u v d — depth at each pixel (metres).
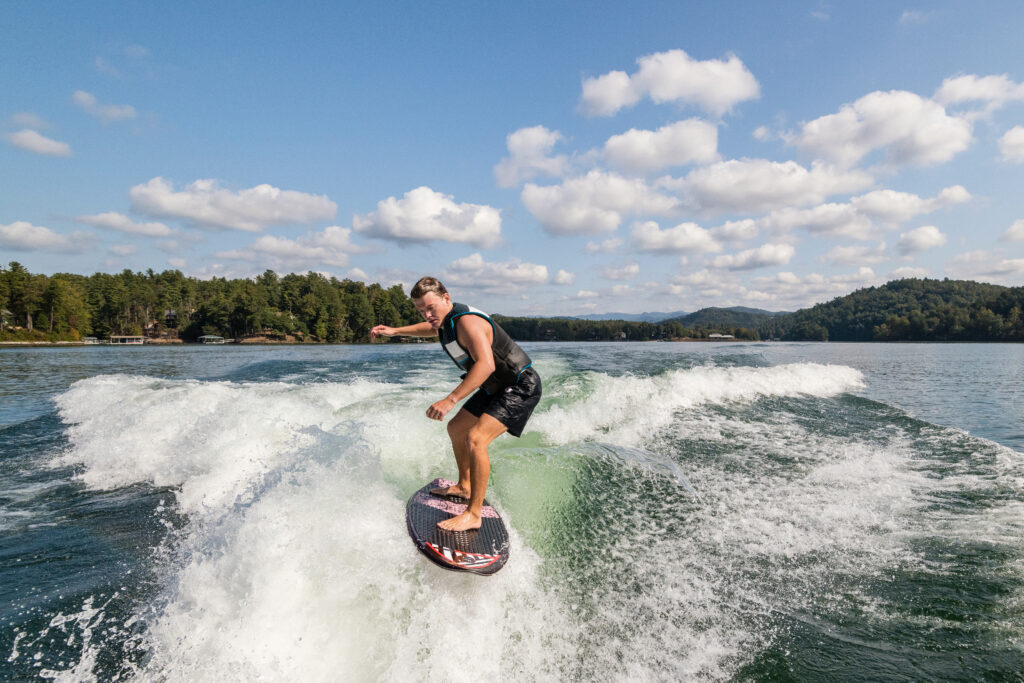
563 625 2.81
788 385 10.83
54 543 3.58
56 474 5.06
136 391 8.59
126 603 2.84
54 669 2.31
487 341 3.22
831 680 2.33
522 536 3.56
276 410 6.27
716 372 10.52
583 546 3.57
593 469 4.75
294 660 2.41
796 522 3.99
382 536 3.13
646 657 2.56
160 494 4.51
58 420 7.41
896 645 2.56
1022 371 19.98
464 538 3.15
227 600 2.71
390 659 2.50
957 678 2.31
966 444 6.21
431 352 25.86
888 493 4.57
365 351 31.00
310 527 3.07
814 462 5.47
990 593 2.97
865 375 17.97
